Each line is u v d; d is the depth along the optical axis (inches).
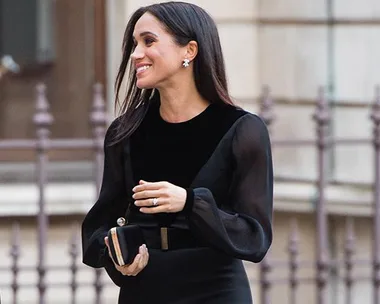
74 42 684.7
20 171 678.5
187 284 345.7
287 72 665.6
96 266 359.3
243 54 672.4
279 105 669.9
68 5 683.4
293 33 663.1
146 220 350.0
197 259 345.7
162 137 351.3
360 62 652.1
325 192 634.8
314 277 622.2
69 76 686.5
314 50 658.8
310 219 661.3
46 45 684.1
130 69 358.9
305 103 661.9
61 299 657.0
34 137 681.6
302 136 663.8
